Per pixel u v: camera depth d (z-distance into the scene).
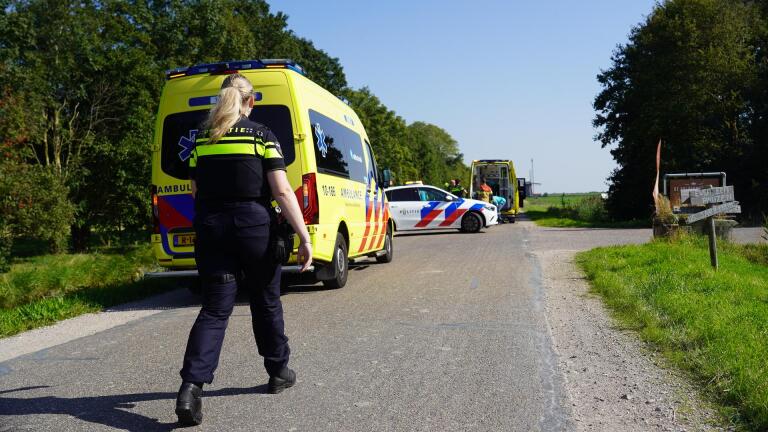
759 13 35.38
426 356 5.27
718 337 5.21
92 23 31.12
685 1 34.69
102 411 4.09
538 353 5.32
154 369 5.12
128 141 27.00
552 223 28.33
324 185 8.75
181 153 8.58
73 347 6.08
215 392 4.40
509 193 31.94
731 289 7.66
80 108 30.11
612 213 40.31
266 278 4.06
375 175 12.12
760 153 30.95
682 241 12.92
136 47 32.00
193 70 8.59
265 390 4.43
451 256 13.62
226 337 6.19
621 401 4.10
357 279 10.45
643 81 36.41
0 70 26.20
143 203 27.00
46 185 24.59
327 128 9.34
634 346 5.47
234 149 3.85
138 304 8.89
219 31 35.78
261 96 8.38
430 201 22.97
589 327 6.26
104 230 28.73
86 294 8.95
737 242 14.20
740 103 32.97
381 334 6.12
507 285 9.06
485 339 5.83
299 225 3.99
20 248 32.25
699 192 9.73
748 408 3.72
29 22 29.11
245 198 3.86
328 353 5.43
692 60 33.34
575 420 3.79
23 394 4.53
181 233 8.59
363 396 4.27
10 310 8.30
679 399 4.09
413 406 4.07
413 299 8.12
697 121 34.69
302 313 7.41
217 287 3.83
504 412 3.94
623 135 41.69
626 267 9.73
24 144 25.22
